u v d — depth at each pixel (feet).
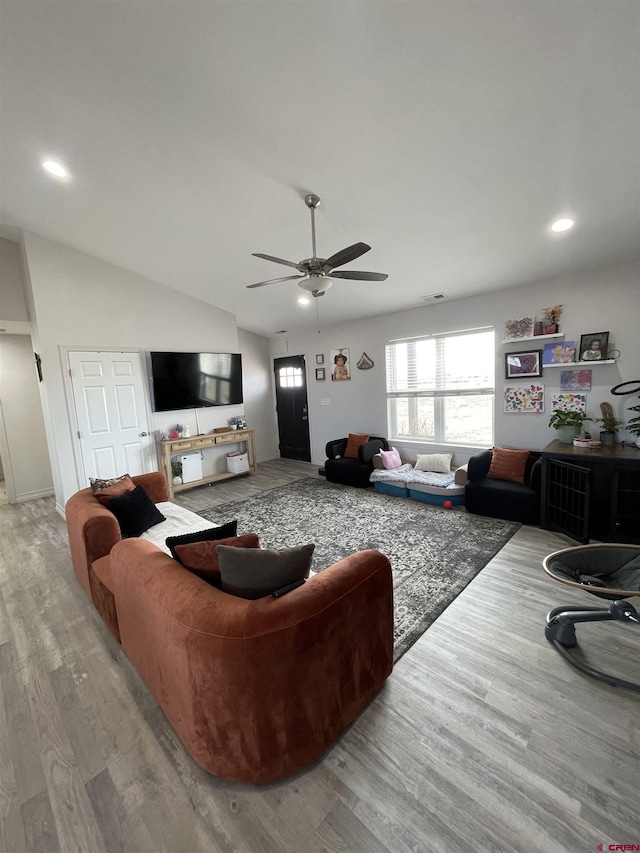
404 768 4.56
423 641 6.74
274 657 4.12
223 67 6.18
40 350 13.58
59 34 5.98
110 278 15.07
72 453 14.40
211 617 4.21
